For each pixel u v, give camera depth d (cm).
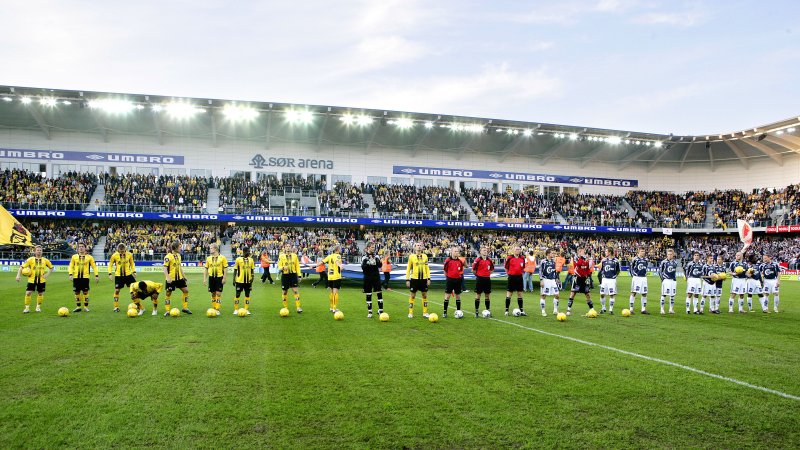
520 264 1399
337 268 1376
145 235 3544
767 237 4406
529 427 543
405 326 1185
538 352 907
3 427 520
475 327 1184
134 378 697
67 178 3669
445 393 652
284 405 596
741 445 506
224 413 567
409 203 4247
